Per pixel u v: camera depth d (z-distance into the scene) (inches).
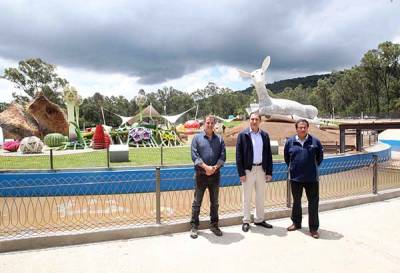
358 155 578.2
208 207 327.3
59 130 1216.2
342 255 197.6
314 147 232.8
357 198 313.9
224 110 4271.7
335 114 3405.5
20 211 325.1
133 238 226.1
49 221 285.7
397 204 314.0
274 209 276.7
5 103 2417.6
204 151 230.7
